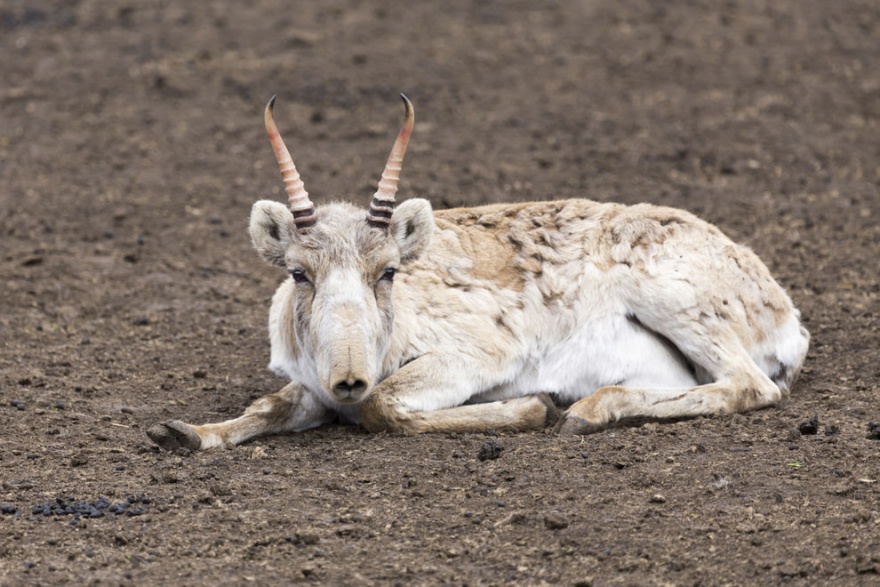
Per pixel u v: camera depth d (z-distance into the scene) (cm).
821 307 3866
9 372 3341
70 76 6575
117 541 2227
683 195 5122
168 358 3544
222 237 4769
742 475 2444
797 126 5928
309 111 6166
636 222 3064
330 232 2703
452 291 2998
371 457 2639
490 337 2969
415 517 2306
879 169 5469
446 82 6488
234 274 4419
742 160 5544
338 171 5375
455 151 5619
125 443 2780
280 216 2767
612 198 5056
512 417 2831
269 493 2439
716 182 5303
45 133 5897
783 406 2938
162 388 3253
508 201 4991
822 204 5034
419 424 2800
